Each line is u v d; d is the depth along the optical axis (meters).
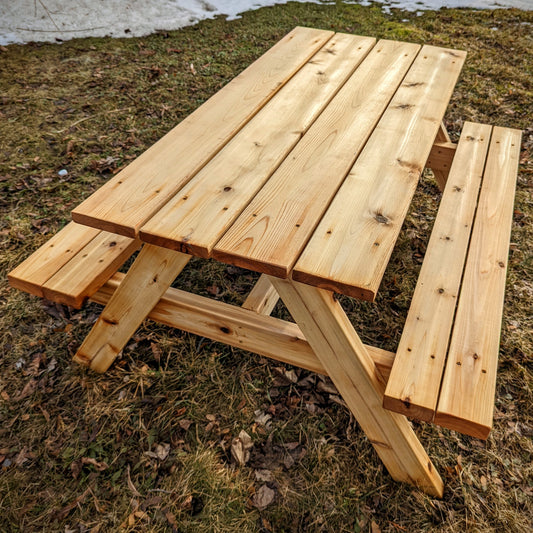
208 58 4.75
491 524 1.72
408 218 3.04
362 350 1.60
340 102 2.03
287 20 5.58
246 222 1.38
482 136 2.72
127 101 4.07
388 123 1.89
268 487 1.81
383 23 5.54
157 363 2.21
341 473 1.85
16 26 5.15
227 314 1.83
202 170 1.59
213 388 2.13
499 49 5.02
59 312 2.41
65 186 3.18
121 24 5.36
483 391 1.41
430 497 1.79
